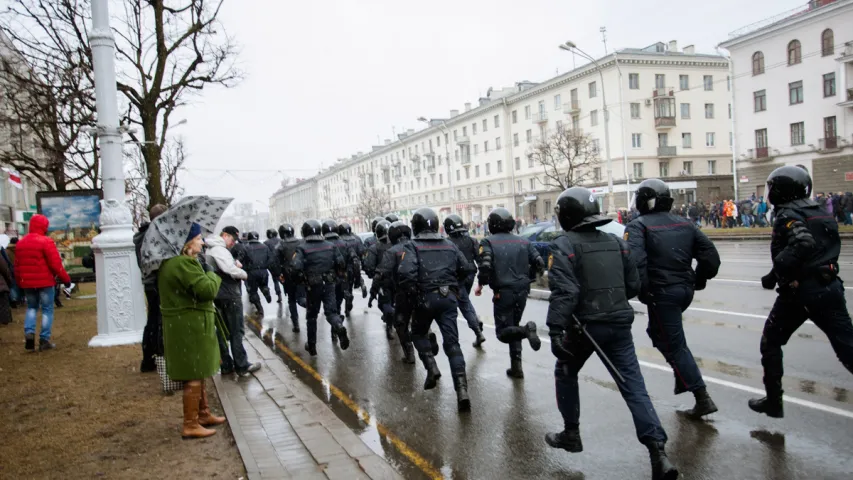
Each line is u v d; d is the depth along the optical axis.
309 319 8.09
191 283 4.49
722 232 29.11
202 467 4.03
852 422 4.38
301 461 4.09
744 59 38.53
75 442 4.57
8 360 7.58
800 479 3.57
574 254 3.79
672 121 46.19
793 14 35.78
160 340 5.80
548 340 8.25
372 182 88.06
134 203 24.59
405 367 7.21
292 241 10.41
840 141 33.28
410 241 5.72
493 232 6.61
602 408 5.13
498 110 58.34
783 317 4.42
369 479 3.78
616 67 45.22
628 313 3.81
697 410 4.63
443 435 4.75
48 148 15.55
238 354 6.88
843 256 15.40
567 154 38.50
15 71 14.56
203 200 4.74
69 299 15.34
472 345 8.19
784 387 5.26
